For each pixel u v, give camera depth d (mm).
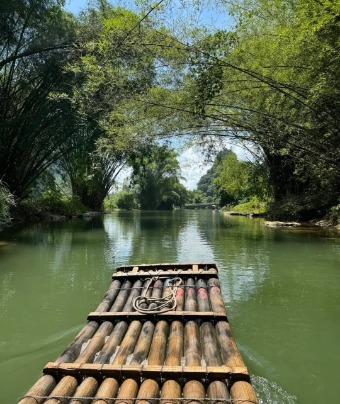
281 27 7367
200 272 5523
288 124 8578
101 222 22422
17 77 18984
